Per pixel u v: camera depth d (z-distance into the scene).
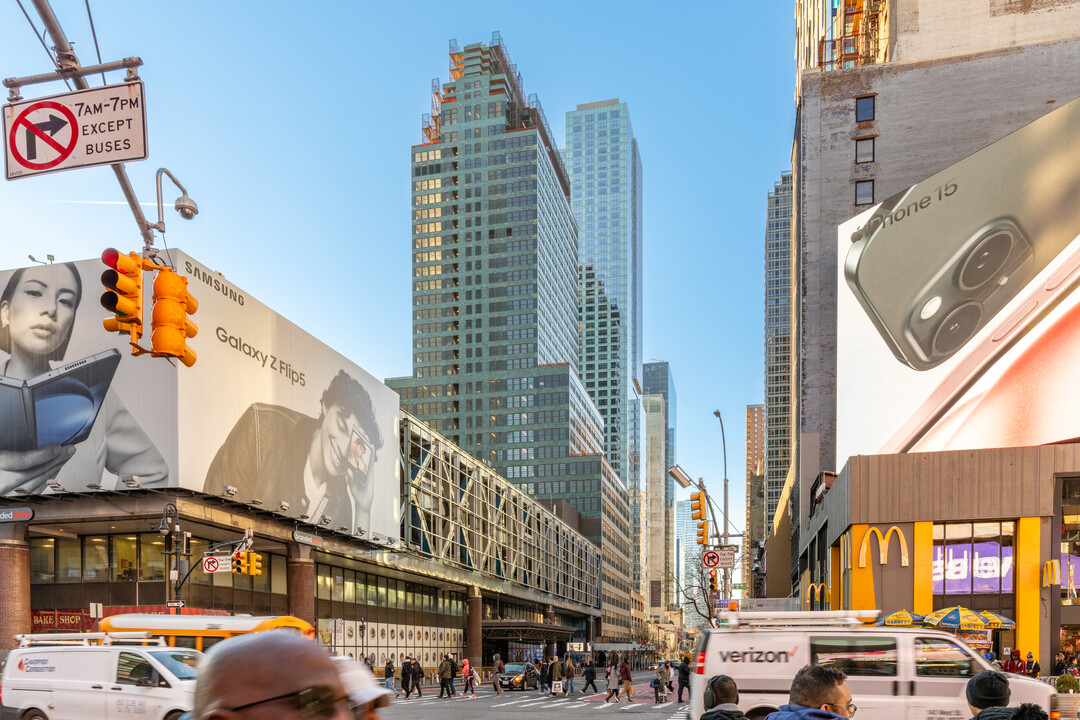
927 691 12.21
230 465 36.34
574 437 155.00
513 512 78.88
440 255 166.50
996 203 46.56
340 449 46.06
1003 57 59.72
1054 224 43.53
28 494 34.41
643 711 26.41
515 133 167.12
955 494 35.41
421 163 171.75
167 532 28.75
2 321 36.41
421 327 164.12
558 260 181.00
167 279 9.15
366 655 51.91
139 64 7.69
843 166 62.06
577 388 160.75
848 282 55.25
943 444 45.97
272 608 43.12
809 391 61.34
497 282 162.25
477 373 158.38
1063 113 44.31
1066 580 33.78
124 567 37.31
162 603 36.50
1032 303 43.72
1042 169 44.72
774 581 98.56
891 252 52.28
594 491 142.88
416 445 56.72
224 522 36.53
